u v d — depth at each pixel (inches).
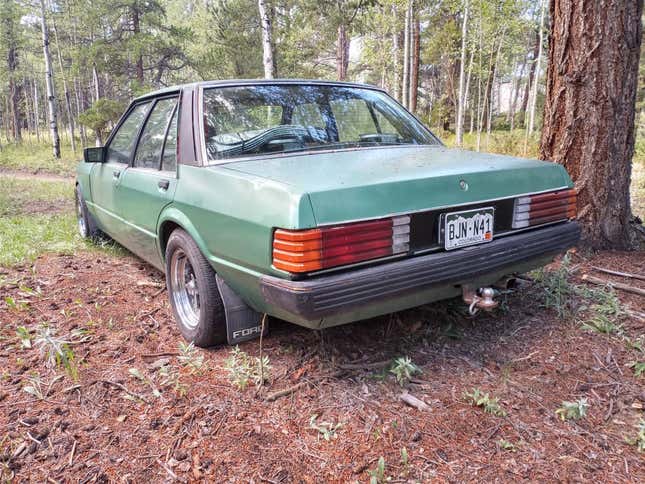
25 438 81.7
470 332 116.6
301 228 74.7
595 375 99.0
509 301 132.6
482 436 81.0
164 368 99.3
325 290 75.7
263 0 428.1
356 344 110.3
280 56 695.1
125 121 159.5
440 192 88.1
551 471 73.4
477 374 99.3
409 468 73.9
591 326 117.1
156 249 130.3
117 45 909.2
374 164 97.3
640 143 600.7
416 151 115.3
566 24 161.8
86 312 133.0
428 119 1284.4
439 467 74.2
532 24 841.5
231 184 91.7
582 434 81.8
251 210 84.5
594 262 159.2
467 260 90.7
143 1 914.7
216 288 103.4
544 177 106.9
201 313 105.7
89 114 741.9
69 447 79.7
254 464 75.4
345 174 87.3
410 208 84.3
